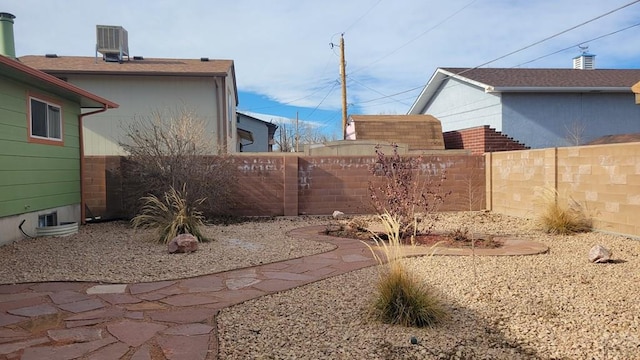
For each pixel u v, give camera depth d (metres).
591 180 8.29
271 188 11.17
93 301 4.38
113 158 10.70
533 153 9.91
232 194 10.97
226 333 3.55
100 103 10.08
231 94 17.89
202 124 11.84
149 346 3.28
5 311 4.06
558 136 16.47
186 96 14.37
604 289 4.63
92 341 3.36
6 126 7.06
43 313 4.01
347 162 11.45
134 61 15.48
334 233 8.61
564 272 5.35
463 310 4.12
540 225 8.70
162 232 7.55
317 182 11.40
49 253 6.54
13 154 7.27
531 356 3.22
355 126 17.33
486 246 7.17
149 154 9.88
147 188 9.80
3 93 6.98
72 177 9.56
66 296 4.54
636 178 7.34
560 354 3.24
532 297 4.39
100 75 13.88
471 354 3.23
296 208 11.19
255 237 8.20
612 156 7.80
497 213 11.26
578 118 16.56
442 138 16.98
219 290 4.79
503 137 15.22
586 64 21.98
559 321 3.81
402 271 4.05
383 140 15.91
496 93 16.41
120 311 4.08
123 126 13.97
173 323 3.77
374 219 10.48
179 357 3.09
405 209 8.02
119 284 5.00
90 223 10.09
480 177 11.84
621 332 3.56
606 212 7.95
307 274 5.49
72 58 15.45
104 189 10.68
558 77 17.83
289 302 4.38
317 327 3.71
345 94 21.28
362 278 5.30
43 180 8.27
